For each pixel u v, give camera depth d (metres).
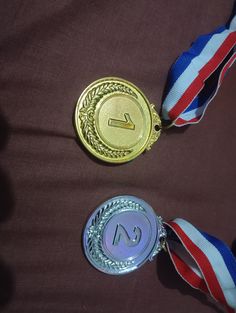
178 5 0.18
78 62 0.15
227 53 0.18
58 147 0.15
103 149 0.16
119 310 0.18
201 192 0.19
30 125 0.14
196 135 0.19
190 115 0.18
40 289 0.16
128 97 0.16
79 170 0.16
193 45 0.18
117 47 0.16
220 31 0.18
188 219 0.19
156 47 0.17
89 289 0.17
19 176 0.15
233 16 0.19
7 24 0.14
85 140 0.15
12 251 0.15
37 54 0.14
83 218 0.16
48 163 0.15
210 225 0.20
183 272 0.18
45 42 0.15
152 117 0.17
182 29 0.18
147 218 0.17
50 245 0.16
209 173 0.19
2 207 0.14
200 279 0.18
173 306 0.19
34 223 0.15
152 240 0.17
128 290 0.18
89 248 0.16
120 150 0.16
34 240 0.15
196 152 0.19
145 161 0.17
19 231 0.15
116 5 0.16
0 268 0.15
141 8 0.17
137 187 0.17
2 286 0.15
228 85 0.20
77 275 0.16
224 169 0.20
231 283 0.18
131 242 0.17
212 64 0.17
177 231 0.17
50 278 0.16
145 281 0.18
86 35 0.15
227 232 0.20
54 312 0.16
